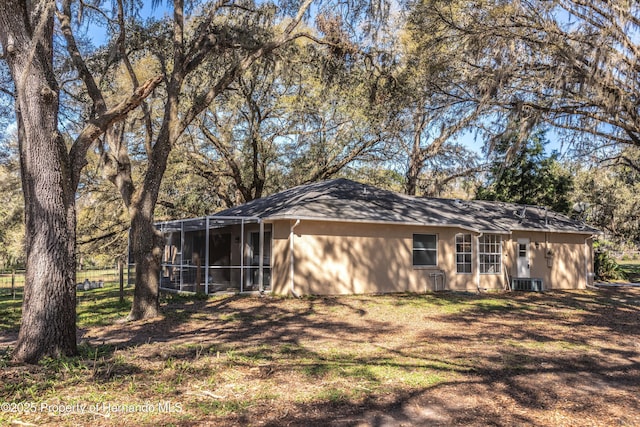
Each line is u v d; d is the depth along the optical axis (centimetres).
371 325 1005
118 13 1123
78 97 1295
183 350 732
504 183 2573
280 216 1417
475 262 1777
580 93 973
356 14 1222
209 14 1143
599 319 1130
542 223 1978
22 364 618
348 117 2136
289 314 1144
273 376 589
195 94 1405
